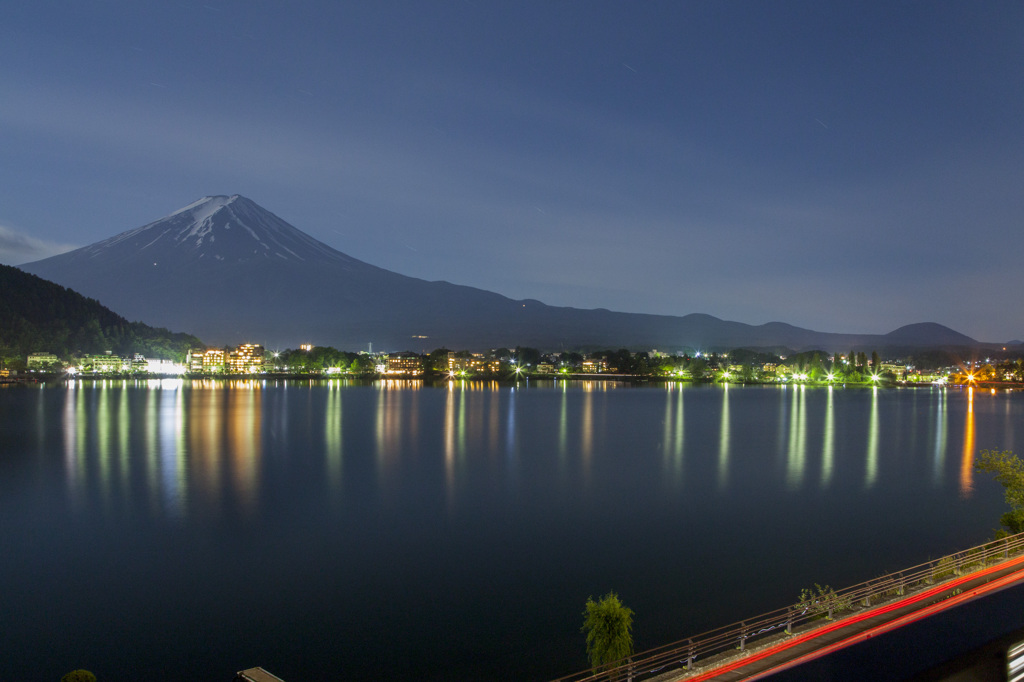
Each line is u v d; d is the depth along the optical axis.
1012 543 38.16
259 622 43.72
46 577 52.88
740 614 43.47
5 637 41.66
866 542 60.94
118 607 46.53
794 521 69.88
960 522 69.00
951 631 26.30
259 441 136.62
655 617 43.16
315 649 39.88
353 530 67.00
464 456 118.81
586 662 37.78
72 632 42.44
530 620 43.56
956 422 185.38
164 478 96.00
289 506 78.19
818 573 51.91
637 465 109.19
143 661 38.62
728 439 145.75
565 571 53.31
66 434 144.50
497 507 77.56
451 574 52.81
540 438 146.00
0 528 68.19
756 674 23.83
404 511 75.50
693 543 61.03
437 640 40.75
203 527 68.38
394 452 123.38
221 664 38.09
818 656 24.86
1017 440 143.88
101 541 63.19
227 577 52.62
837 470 104.38
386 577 52.28
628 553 58.00
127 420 173.50
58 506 78.06
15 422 167.00
